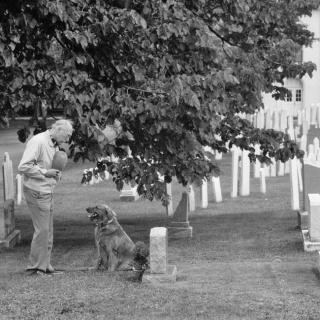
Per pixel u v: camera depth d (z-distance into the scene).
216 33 19.34
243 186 26.20
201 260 13.90
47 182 11.66
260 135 18.92
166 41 16.23
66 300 9.75
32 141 11.51
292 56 21.00
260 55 20.64
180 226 17.67
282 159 19.09
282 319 8.66
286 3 21.03
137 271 11.19
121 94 15.09
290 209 22.61
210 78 15.09
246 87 18.44
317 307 9.22
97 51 15.45
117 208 24.08
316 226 14.45
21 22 13.91
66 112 14.32
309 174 17.33
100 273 11.95
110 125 15.34
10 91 14.45
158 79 15.60
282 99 21.73
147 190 16.41
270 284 10.83
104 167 16.92
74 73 14.58
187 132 15.58
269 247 15.46
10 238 16.47
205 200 23.83
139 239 17.34
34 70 14.42
